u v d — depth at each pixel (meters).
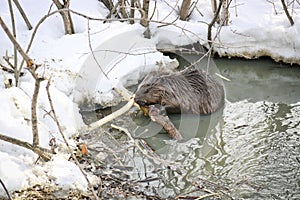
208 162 4.84
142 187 4.45
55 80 5.40
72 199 4.17
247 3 7.22
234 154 4.95
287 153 4.94
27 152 4.47
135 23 6.63
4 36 6.03
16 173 4.19
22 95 4.92
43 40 6.14
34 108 4.07
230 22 6.77
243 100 5.91
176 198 4.30
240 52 6.63
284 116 5.58
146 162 4.80
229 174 4.66
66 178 4.30
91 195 4.23
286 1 7.16
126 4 7.12
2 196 4.02
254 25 6.64
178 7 6.99
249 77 6.40
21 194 4.11
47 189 4.22
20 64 5.41
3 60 5.65
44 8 6.82
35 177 4.29
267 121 5.48
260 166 4.77
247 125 5.41
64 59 5.81
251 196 4.37
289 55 6.46
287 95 6.02
